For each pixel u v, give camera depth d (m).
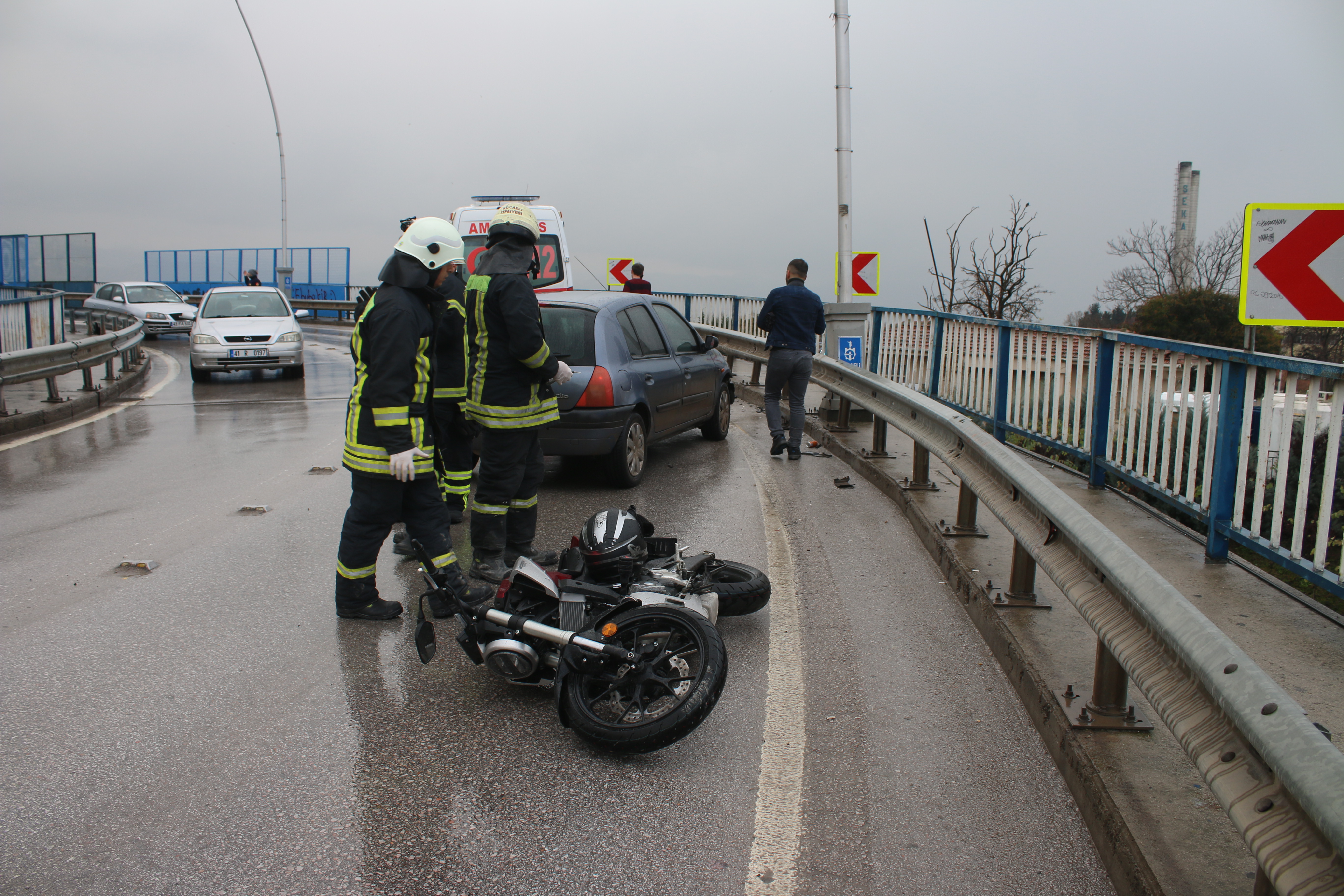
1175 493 5.53
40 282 41.66
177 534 6.36
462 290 5.89
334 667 4.20
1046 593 4.69
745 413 12.99
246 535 6.32
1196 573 4.79
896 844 2.86
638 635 3.69
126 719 3.67
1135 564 2.87
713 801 3.12
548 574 3.96
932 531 5.90
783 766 3.34
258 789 3.18
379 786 3.21
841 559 5.82
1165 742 3.17
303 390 15.37
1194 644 2.33
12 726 3.61
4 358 11.04
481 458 5.49
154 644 4.43
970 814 3.02
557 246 13.16
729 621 4.77
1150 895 2.41
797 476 8.48
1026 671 3.78
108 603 4.99
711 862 2.78
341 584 4.72
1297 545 4.24
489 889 2.66
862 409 11.05
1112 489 6.73
